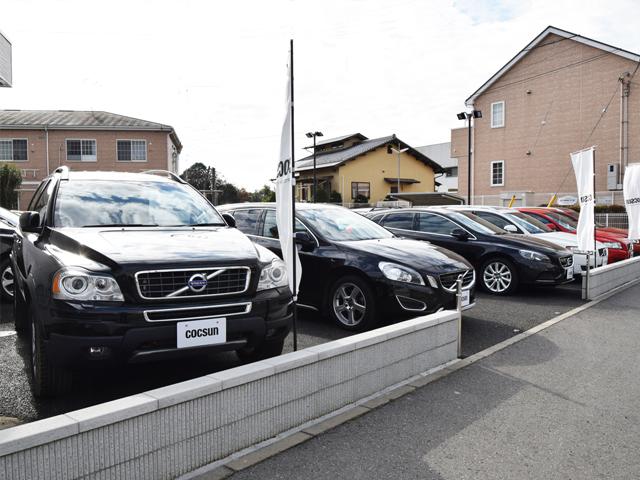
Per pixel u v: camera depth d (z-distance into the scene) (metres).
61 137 31.45
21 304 4.87
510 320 6.62
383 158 40.59
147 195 4.90
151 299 3.38
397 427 3.33
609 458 3.00
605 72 25.88
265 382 3.06
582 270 8.72
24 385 4.01
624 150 25.30
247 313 3.65
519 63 28.97
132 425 2.46
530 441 3.19
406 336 4.16
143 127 31.98
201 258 3.63
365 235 6.62
